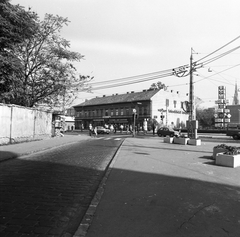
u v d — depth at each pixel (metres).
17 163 9.41
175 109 62.72
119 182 6.41
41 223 3.89
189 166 8.62
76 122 77.25
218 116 45.91
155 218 4.03
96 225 3.76
